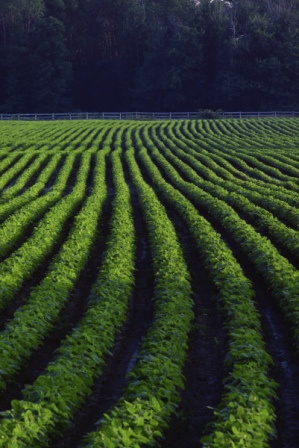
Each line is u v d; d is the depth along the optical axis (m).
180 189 36.72
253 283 19.41
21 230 25.19
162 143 56.41
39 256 21.05
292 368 13.80
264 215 27.08
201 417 11.70
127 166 46.12
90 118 91.56
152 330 14.09
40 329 14.30
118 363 13.96
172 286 17.08
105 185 36.59
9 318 16.55
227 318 15.42
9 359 12.65
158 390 11.16
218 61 107.06
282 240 22.80
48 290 16.64
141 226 27.52
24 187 38.84
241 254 22.59
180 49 105.44
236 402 10.56
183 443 10.78
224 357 14.19
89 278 20.05
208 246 21.42
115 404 11.95
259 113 90.62
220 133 65.75
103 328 14.03
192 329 15.49
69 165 44.06
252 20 103.12
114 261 19.44
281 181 40.00
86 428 11.19
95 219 27.14
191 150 52.19
